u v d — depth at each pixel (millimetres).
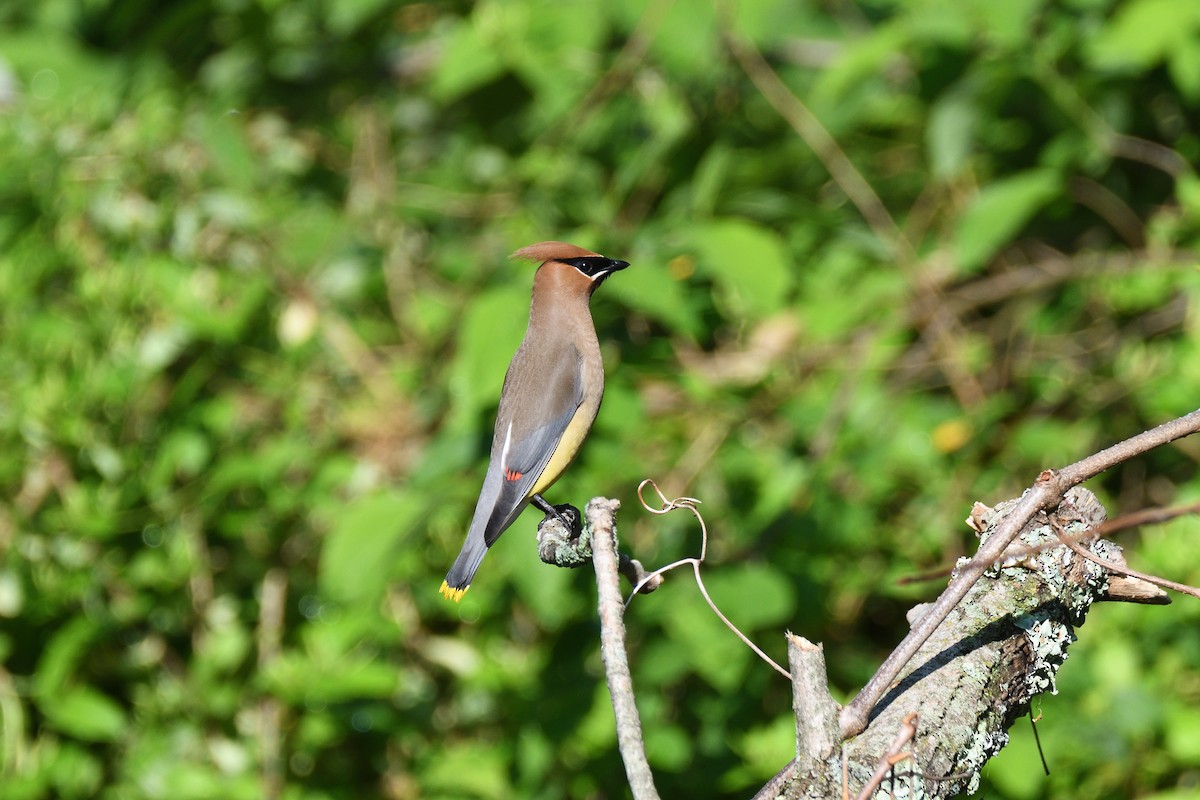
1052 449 10016
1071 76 10555
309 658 10375
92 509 10641
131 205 10961
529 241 10922
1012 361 10852
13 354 10742
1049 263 10672
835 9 12289
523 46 11320
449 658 10453
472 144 13055
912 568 9617
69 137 11109
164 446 10727
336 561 8930
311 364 11266
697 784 9539
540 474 8258
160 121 11273
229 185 11227
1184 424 5164
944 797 4773
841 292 10961
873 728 4809
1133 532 10188
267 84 13305
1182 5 9633
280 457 10703
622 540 9539
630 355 9570
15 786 10234
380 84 13305
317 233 11781
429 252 12289
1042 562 5320
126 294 10680
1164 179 11305
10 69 12625
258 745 10539
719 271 9016
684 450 10133
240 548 10969
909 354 10812
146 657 10945
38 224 10914
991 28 9883
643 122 11727
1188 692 9070
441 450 9164
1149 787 8867
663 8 10828
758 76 11094
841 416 10086
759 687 9578
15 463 10633
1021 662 5195
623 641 4801
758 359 10602
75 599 10703
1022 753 8375
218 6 12703
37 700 10523
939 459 10109
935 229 11602
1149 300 10180
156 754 10547
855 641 10359
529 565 8844
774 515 9609
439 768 10203
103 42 13773
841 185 11312
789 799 4688
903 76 11867
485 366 8578
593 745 9508
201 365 10984
